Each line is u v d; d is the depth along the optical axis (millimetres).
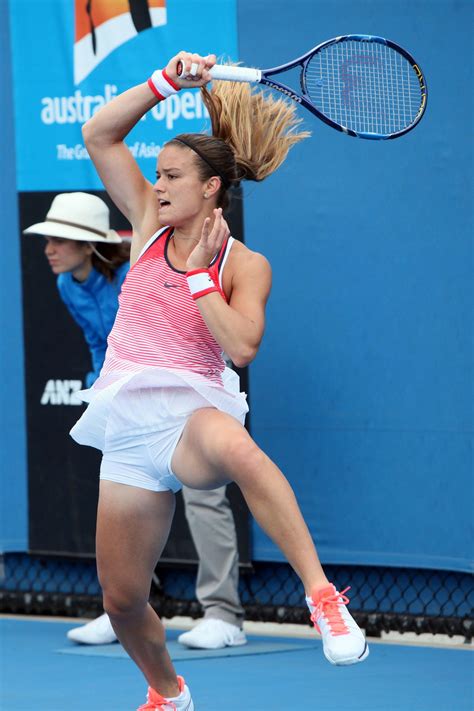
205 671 14016
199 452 8859
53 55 17406
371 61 11906
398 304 15320
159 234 9617
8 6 17609
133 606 9742
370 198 15445
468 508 14945
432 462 15148
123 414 9289
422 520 15219
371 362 15484
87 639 15891
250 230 16078
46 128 17500
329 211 15672
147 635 9953
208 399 9148
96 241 15281
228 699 12633
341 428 15648
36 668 14555
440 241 15086
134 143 16875
